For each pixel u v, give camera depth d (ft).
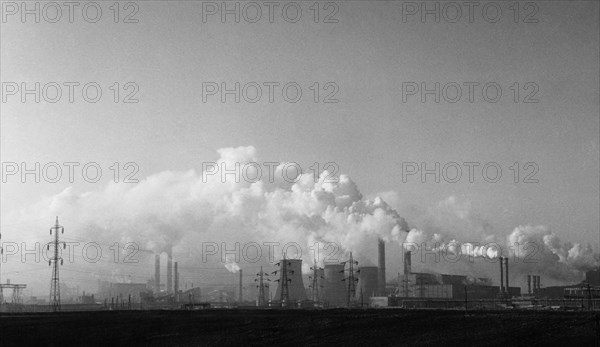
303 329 284.61
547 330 268.41
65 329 280.51
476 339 263.49
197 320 296.10
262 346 264.11
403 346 258.78
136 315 306.14
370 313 314.96
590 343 247.70
